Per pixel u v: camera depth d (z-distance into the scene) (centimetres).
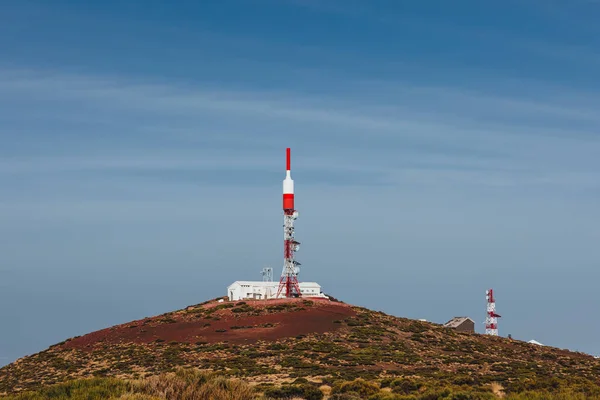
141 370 9925
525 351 12938
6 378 10456
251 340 12012
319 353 10962
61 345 12900
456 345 12612
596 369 11019
